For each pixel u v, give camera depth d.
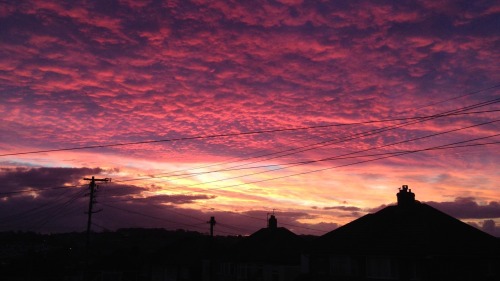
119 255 61.06
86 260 44.53
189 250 51.97
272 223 46.09
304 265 36.12
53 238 106.06
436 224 28.86
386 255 27.33
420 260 26.02
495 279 27.08
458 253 26.02
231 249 46.25
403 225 29.72
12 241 98.12
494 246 28.00
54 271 63.69
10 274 61.75
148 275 54.66
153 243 92.88
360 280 28.91
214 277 45.19
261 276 39.88
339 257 30.78
